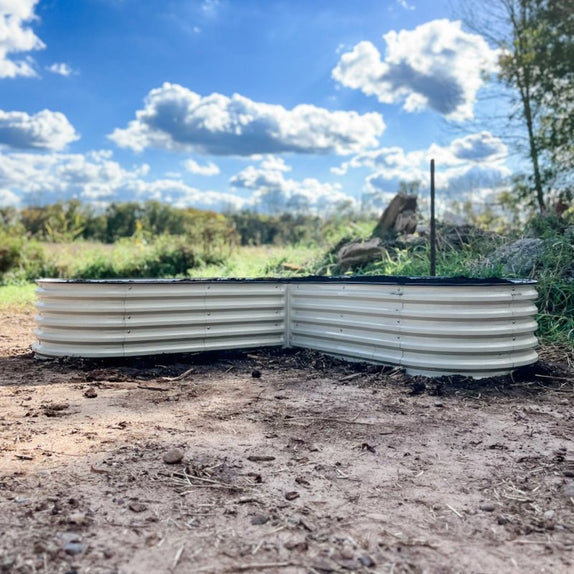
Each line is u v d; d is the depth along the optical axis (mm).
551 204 13727
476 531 2453
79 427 3744
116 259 15891
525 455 3375
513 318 5043
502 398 4590
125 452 3285
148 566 2123
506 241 9461
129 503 2629
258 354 6148
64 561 2139
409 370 5184
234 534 2375
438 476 3043
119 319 5527
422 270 8750
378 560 2205
